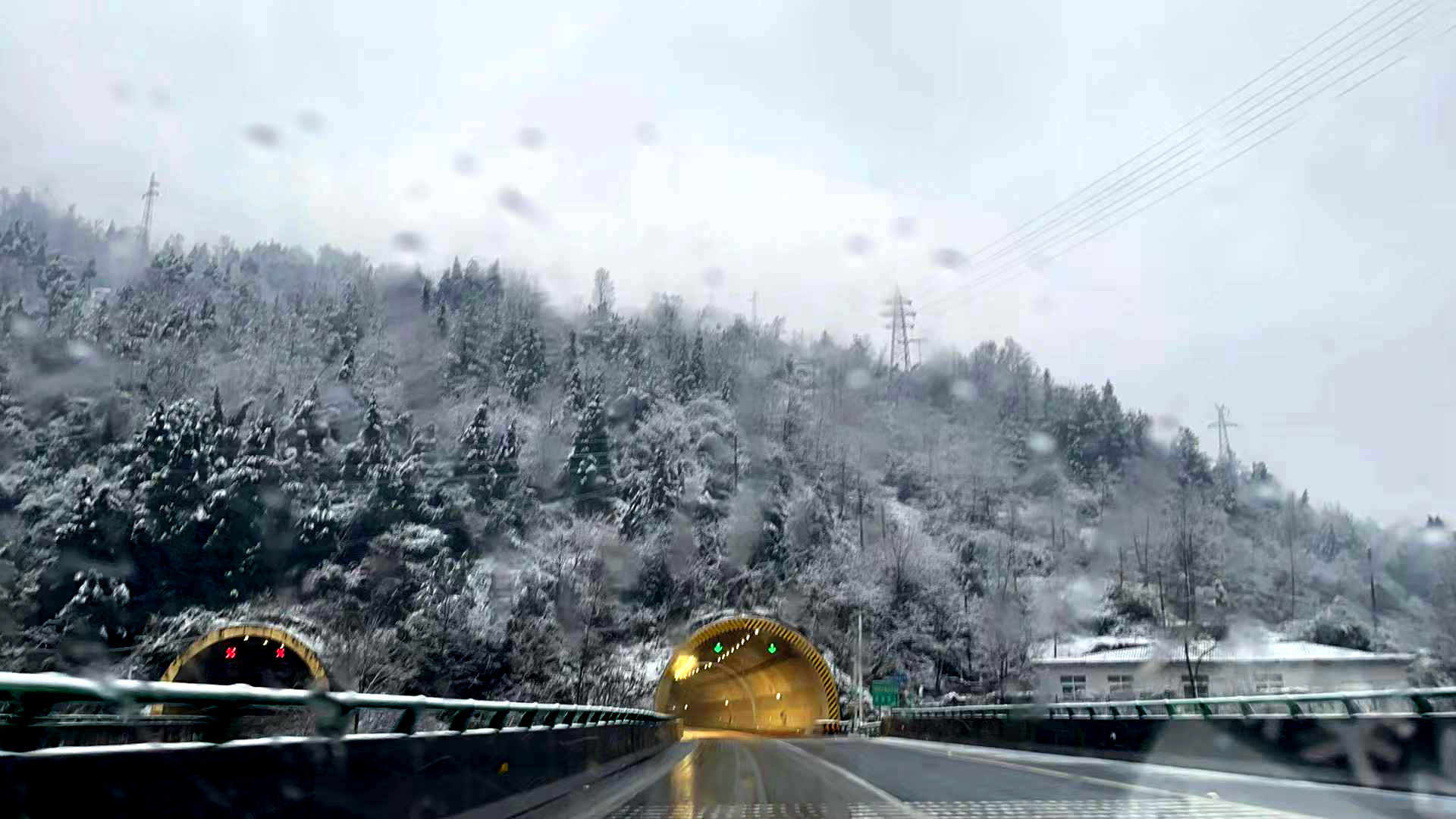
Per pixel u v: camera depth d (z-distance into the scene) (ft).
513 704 45.47
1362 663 255.91
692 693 528.22
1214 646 277.85
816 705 300.40
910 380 526.57
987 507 475.31
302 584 298.35
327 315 421.18
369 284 444.96
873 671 362.53
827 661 322.55
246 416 356.38
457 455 394.11
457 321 450.30
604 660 324.19
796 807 52.01
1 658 232.73
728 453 453.99
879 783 67.00
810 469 470.80
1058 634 368.07
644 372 475.72
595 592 345.10
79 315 348.79
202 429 306.14
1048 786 62.80
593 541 369.50
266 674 263.90
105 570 259.39
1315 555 403.34
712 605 368.07
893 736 224.33
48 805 16.19
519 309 472.85
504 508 375.66
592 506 408.26
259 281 437.58
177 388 344.90
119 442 315.37
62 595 251.60
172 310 373.40
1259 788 59.21
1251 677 257.96
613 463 423.23
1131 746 87.92
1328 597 371.56
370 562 310.45
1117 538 440.45
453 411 420.77
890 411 516.73
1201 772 73.77
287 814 23.31
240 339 392.06
